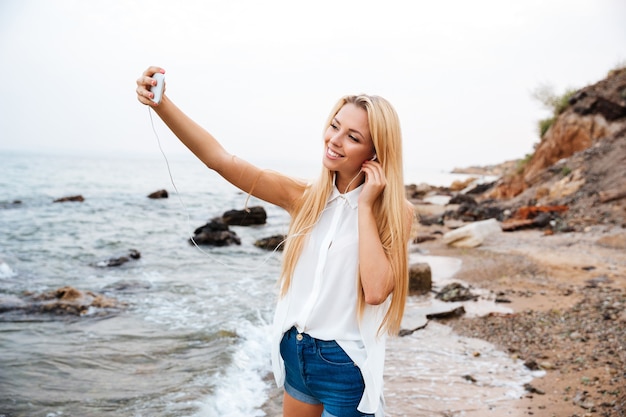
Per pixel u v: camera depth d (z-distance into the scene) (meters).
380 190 2.27
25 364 4.97
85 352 5.36
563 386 4.73
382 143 2.28
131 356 5.30
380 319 2.32
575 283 8.74
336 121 2.33
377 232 2.24
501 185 24.86
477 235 13.09
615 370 4.94
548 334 6.26
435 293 8.62
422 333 6.49
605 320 6.57
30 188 34.53
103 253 11.70
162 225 17.80
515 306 7.63
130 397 4.33
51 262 10.45
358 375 2.28
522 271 9.86
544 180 19.08
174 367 5.04
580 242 12.08
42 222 17.28
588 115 21.03
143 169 83.50
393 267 2.30
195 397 4.36
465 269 10.52
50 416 3.96
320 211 2.37
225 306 7.36
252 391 4.53
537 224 14.51
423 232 16.23
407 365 5.34
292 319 2.34
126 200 28.14
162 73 2.21
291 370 2.39
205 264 10.85
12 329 6.00
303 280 2.36
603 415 4.05
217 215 22.22
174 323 6.48
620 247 11.27
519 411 4.24
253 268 10.54
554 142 21.84
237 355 5.38
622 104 20.05
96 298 7.22
